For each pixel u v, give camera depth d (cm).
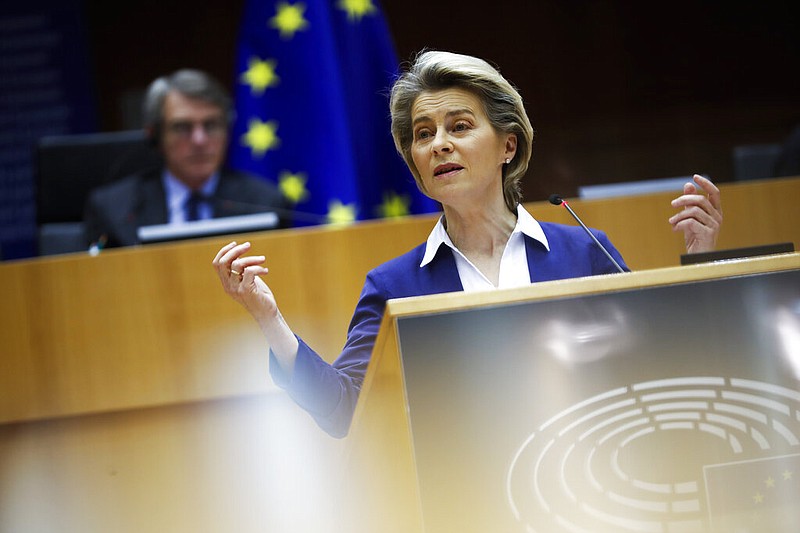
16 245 1941
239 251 598
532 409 486
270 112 1579
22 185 1952
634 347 494
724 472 488
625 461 486
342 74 1574
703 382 494
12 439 982
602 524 480
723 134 2080
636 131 2083
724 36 2088
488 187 708
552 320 492
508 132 707
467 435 484
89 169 1434
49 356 979
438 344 488
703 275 501
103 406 976
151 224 1349
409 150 731
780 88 2088
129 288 986
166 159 1402
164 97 1399
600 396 489
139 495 973
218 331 984
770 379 497
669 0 2092
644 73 2091
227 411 981
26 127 1962
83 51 1973
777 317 500
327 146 1560
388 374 503
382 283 698
